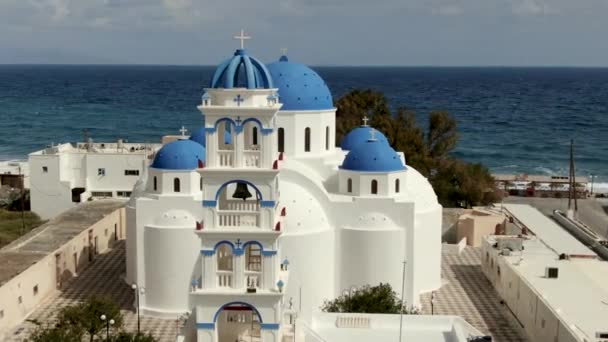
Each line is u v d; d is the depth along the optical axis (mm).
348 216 62875
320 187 63281
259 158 44188
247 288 44344
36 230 80188
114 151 109750
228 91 43781
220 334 46438
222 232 43906
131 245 71000
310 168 66312
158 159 65062
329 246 62531
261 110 43438
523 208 97625
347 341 46875
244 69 44531
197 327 44719
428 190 73562
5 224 101500
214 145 44156
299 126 65812
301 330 46812
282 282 44562
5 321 59875
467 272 79062
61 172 106000
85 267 78750
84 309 52719
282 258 60469
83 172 107312
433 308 67562
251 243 44250
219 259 46281
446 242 94938
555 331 52812
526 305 60906
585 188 132500
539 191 129875
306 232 60688
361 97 124250
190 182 64062
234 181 44062
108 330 52438
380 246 62000
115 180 107312
